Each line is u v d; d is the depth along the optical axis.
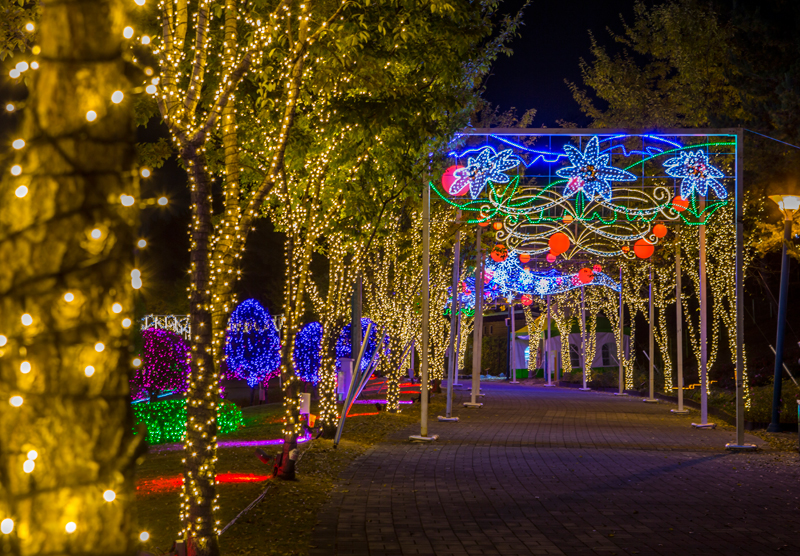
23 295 2.56
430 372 29.19
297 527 7.54
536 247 23.67
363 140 10.25
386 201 13.29
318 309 17.50
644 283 32.53
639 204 19.80
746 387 20.31
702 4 27.62
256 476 10.27
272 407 24.00
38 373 2.54
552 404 25.55
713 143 14.87
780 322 17.50
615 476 11.16
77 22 2.68
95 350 2.60
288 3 6.89
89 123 2.65
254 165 11.41
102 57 2.70
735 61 23.48
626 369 33.94
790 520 8.23
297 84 6.89
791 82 21.23
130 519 2.71
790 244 17.69
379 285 19.80
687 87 27.50
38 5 7.07
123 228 2.70
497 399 27.81
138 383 18.92
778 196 16.69
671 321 37.88
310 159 10.80
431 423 18.55
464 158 16.36
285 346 10.87
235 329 25.25
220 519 7.63
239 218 6.88
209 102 9.07
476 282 24.14
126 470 2.69
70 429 2.56
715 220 22.95
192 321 6.13
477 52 10.59
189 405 6.09
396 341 20.91
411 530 7.57
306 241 11.62
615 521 8.12
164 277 48.31
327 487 9.87
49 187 2.60
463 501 9.13
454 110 10.13
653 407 24.70
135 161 2.79
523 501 9.18
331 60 8.80
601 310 45.25
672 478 11.01
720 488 10.21
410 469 11.56
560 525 7.90
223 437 15.18
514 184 17.27
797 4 21.91
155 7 6.93
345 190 11.70
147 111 9.18
